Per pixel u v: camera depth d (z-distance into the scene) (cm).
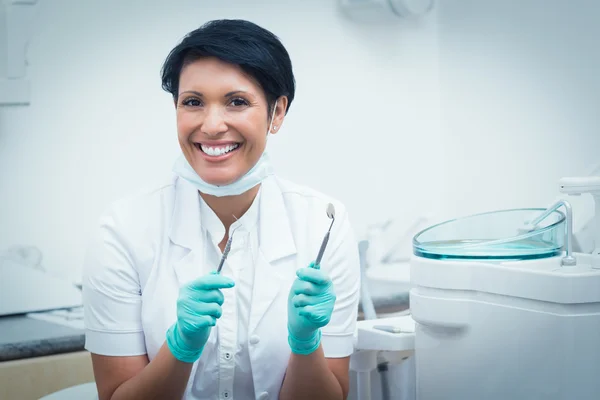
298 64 271
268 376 137
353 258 144
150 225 139
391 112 291
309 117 273
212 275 123
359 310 232
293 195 148
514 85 269
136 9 245
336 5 277
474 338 137
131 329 136
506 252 138
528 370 130
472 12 284
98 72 240
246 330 137
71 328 210
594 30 241
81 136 239
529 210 153
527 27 264
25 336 199
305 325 125
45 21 232
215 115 125
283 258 140
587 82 244
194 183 135
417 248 146
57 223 238
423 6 285
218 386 138
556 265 137
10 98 229
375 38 286
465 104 289
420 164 298
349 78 281
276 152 267
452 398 140
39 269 235
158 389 127
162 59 250
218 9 259
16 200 232
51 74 234
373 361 164
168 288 136
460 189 293
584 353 126
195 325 121
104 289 135
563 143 252
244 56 125
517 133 269
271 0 266
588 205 219
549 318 127
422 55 297
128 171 247
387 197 291
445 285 138
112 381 135
